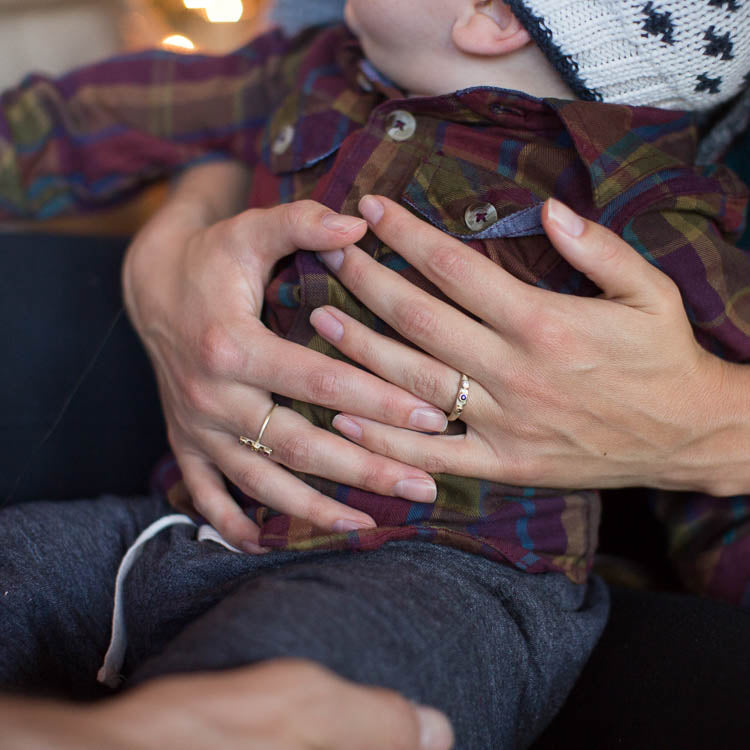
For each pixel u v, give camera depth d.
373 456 0.46
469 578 0.44
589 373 0.44
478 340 0.44
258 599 0.38
